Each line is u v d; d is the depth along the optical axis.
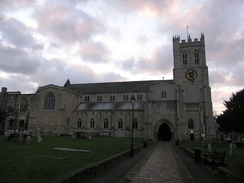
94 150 26.73
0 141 38.06
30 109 75.38
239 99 60.66
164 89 65.75
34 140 42.94
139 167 18.31
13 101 88.88
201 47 73.94
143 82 83.56
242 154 27.77
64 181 9.62
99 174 14.70
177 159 23.89
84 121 74.75
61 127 70.19
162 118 63.34
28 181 11.24
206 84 70.50
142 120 69.00
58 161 17.53
